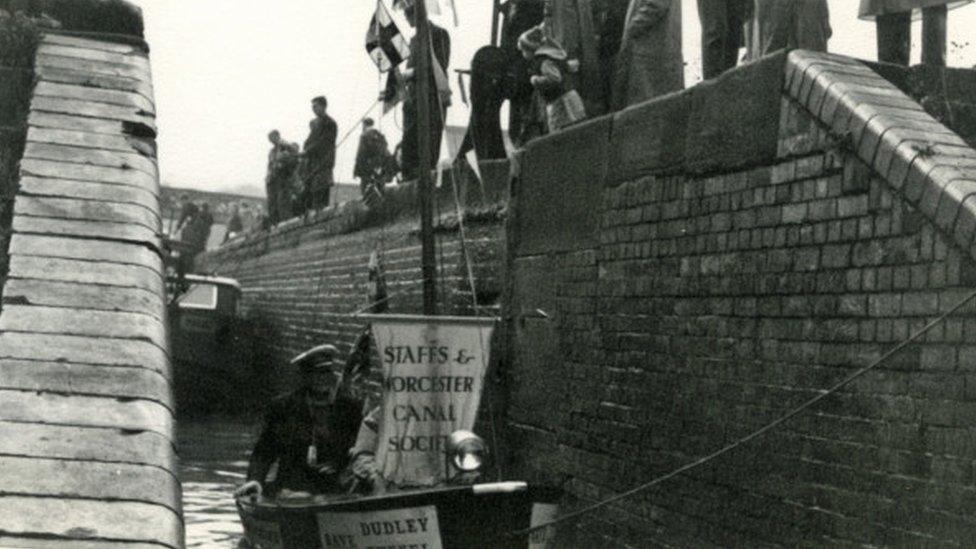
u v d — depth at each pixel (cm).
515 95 1388
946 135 662
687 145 877
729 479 791
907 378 629
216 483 1554
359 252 1856
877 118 671
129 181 576
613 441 959
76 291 487
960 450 586
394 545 806
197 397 2366
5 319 459
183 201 3847
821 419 699
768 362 762
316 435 939
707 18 979
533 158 1155
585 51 1177
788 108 758
